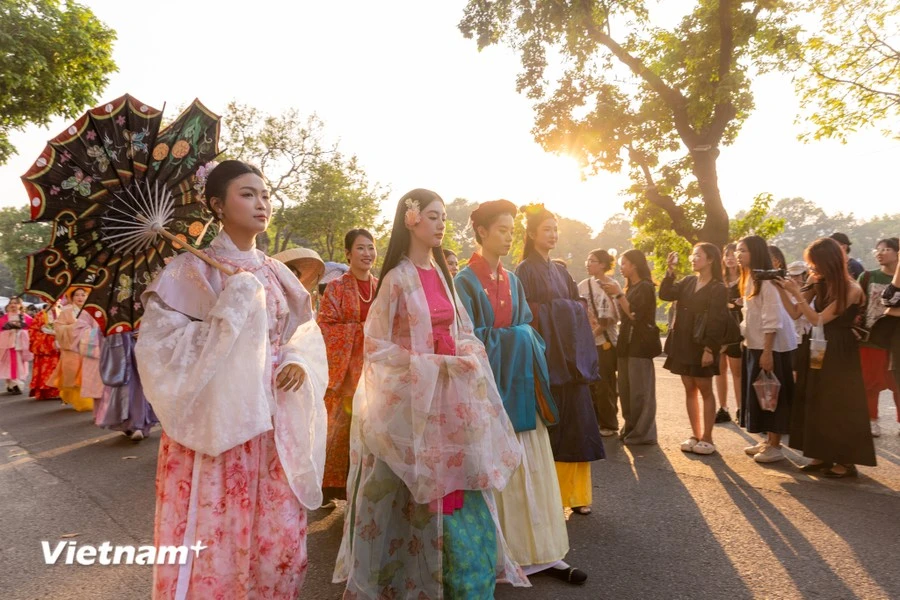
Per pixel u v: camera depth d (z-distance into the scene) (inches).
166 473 90.3
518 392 132.8
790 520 162.6
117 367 282.2
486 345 133.3
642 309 249.8
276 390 96.8
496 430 115.4
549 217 160.2
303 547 95.8
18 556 151.9
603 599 123.1
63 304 387.9
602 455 159.5
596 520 166.7
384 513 110.3
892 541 147.1
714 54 719.1
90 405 391.9
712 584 127.8
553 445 156.7
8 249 2546.8
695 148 735.1
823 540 148.6
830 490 187.6
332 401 177.8
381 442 107.9
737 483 196.7
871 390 263.4
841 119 711.1
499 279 140.2
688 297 237.1
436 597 105.9
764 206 804.0
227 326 89.0
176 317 91.8
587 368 155.4
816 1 684.7
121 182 95.5
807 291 217.5
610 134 806.5
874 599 119.5
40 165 91.0
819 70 709.9
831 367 195.5
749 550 144.2
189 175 102.2
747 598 121.6
